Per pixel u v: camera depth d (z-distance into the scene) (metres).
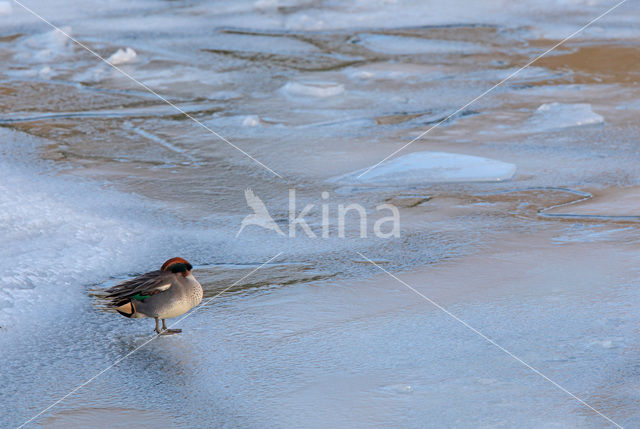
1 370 9.77
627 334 10.54
